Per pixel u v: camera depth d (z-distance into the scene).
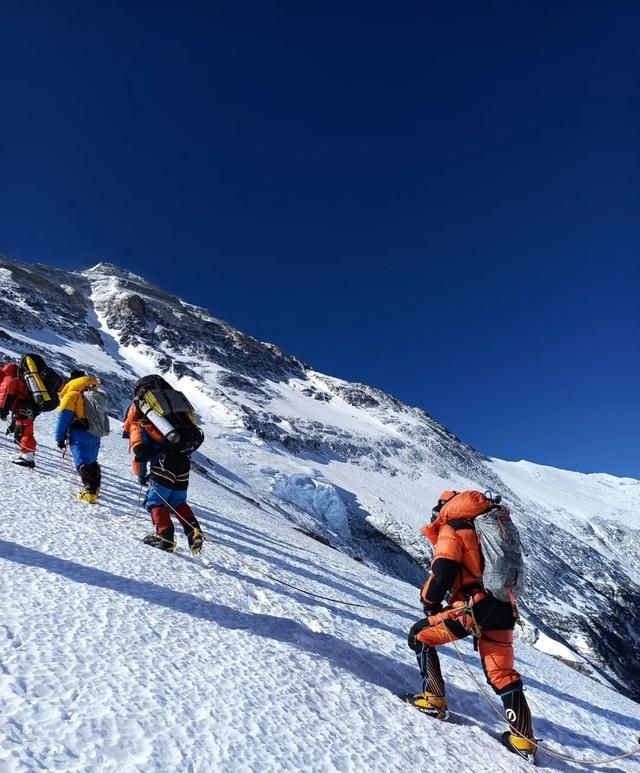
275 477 51.84
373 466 77.88
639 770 3.58
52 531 4.41
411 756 2.70
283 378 107.94
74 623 2.79
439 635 3.32
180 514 4.95
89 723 2.01
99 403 6.14
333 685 3.19
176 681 2.54
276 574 5.48
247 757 2.15
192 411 5.08
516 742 3.12
